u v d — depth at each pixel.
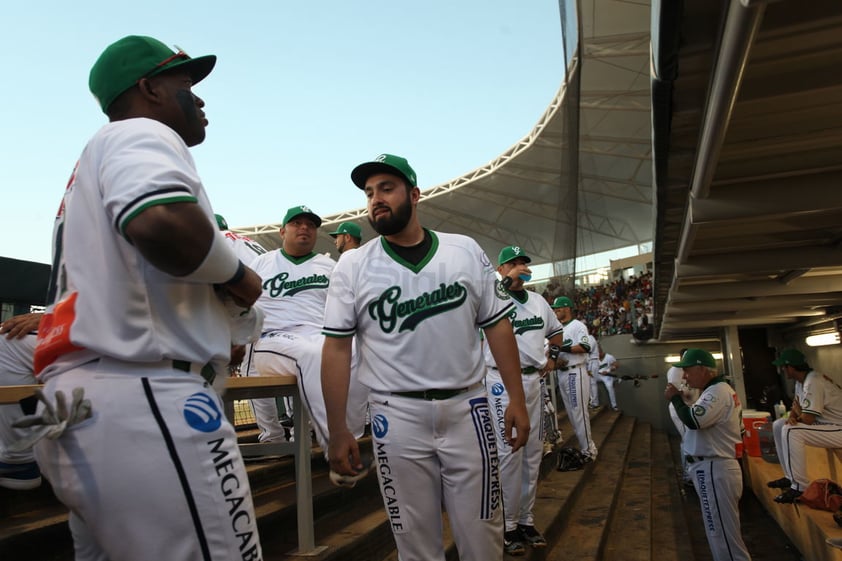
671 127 2.73
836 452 5.83
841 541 4.29
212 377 1.46
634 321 17.50
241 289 1.46
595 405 14.83
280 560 2.84
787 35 2.04
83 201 1.37
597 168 25.91
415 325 2.22
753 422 8.46
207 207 1.42
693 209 3.50
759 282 6.62
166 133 1.38
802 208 3.37
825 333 8.84
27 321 2.91
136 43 1.54
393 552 3.66
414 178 2.37
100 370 1.27
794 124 2.77
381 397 2.27
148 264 1.32
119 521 1.22
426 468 2.23
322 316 4.25
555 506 5.21
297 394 3.04
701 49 2.12
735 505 4.82
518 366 2.45
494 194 29.97
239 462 1.39
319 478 4.27
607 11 15.87
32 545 2.38
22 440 1.13
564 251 7.21
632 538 5.39
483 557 2.23
